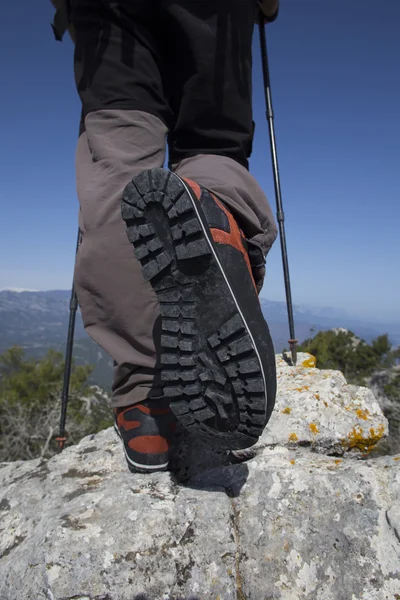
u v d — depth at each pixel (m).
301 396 0.72
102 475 0.65
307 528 0.48
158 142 0.56
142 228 0.46
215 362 0.44
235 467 0.58
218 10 0.56
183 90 0.58
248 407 0.44
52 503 0.58
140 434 0.56
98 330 0.54
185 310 0.45
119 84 0.55
